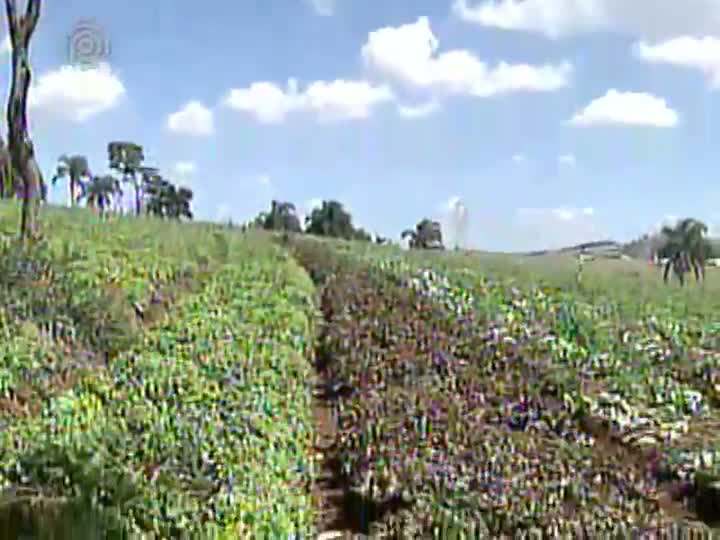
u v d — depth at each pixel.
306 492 11.99
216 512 9.61
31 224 21.89
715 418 16.14
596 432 15.01
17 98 21.56
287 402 14.90
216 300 22.81
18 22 21.36
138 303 19.56
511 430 14.35
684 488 12.34
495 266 37.28
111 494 9.54
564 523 10.42
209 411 13.00
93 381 14.16
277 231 53.72
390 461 12.20
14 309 16.33
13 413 12.70
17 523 8.94
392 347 19.70
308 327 22.34
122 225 31.89
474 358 18.81
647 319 24.47
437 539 10.12
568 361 18.39
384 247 45.09
